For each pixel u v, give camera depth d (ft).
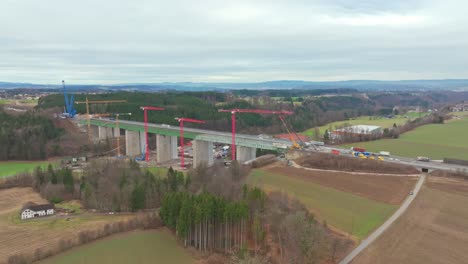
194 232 319.68
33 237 341.62
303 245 284.61
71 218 388.57
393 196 408.87
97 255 305.94
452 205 368.89
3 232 353.72
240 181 470.39
